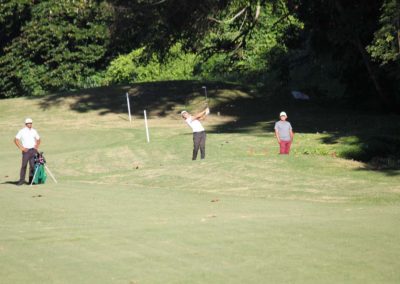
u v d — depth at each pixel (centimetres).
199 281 1605
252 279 1606
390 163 4069
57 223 2491
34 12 10794
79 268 1775
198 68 10944
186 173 4012
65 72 10938
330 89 10075
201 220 2419
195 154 4625
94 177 4309
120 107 9269
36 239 2164
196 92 9644
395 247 1878
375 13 6612
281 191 3281
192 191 3441
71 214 2708
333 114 7944
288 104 8969
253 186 3475
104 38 10800
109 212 2734
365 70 7938
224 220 2400
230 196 3200
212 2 7956
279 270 1677
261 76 10394
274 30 10000
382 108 7725
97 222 2477
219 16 8288
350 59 7638
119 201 3078
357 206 2752
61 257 1905
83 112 9106
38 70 11006
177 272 1695
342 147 4416
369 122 6856
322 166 3891
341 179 3497
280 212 2612
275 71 10306
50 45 10844
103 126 8088
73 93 10025
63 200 3150
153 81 10531
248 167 3972
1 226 2456
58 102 9600
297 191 3253
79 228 2348
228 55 9444
